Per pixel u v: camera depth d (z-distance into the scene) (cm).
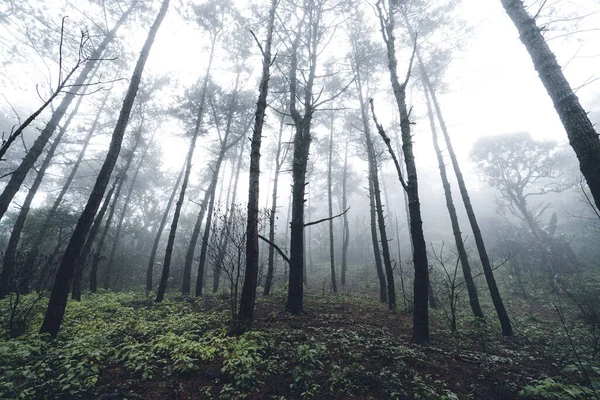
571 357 554
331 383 391
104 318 721
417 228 650
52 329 520
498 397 386
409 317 924
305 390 378
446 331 761
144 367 415
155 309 877
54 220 1548
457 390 397
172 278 1784
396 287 1648
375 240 1385
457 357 517
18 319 561
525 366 503
